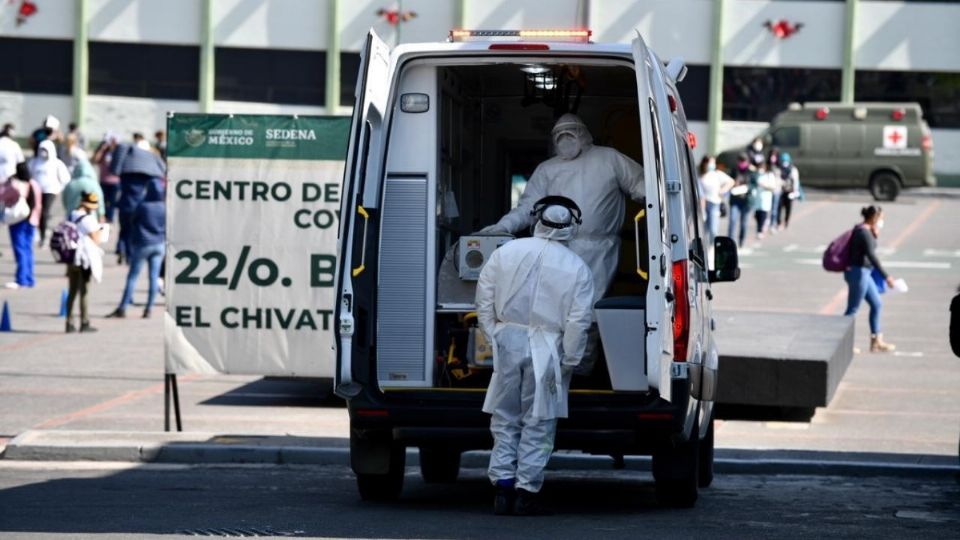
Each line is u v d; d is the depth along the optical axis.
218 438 31.17
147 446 30.03
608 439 22.20
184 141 33.09
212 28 131.88
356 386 22.27
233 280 33.03
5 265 70.31
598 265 24.34
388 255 22.86
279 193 33.19
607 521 22.36
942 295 69.50
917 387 42.41
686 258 21.78
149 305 55.25
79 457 29.98
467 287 23.73
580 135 24.59
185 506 23.50
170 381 36.94
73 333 50.69
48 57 132.38
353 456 23.42
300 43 132.00
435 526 21.52
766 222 97.62
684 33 131.25
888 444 32.69
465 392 22.52
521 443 22.28
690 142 25.52
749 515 23.48
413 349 22.88
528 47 22.42
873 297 50.34
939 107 130.75
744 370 35.06
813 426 35.38
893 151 114.56
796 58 131.12
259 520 21.98
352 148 21.84
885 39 130.75
